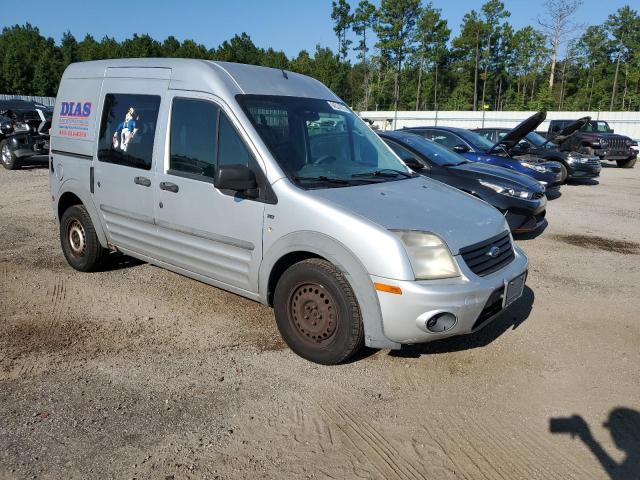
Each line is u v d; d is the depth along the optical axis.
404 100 66.81
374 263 3.40
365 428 3.18
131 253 5.12
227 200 4.09
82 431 3.09
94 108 5.25
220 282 4.36
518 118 36.22
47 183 12.28
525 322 4.77
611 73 63.50
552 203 11.46
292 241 3.73
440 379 3.74
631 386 3.72
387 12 60.62
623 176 17.50
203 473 2.77
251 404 3.39
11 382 3.60
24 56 67.12
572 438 3.12
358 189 3.96
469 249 3.61
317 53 68.88
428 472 2.82
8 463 2.81
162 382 3.62
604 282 5.96
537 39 58.31
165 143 4.52
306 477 2.76
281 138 4.08
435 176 7.80
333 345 3.70
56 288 5.34
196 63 4.40
